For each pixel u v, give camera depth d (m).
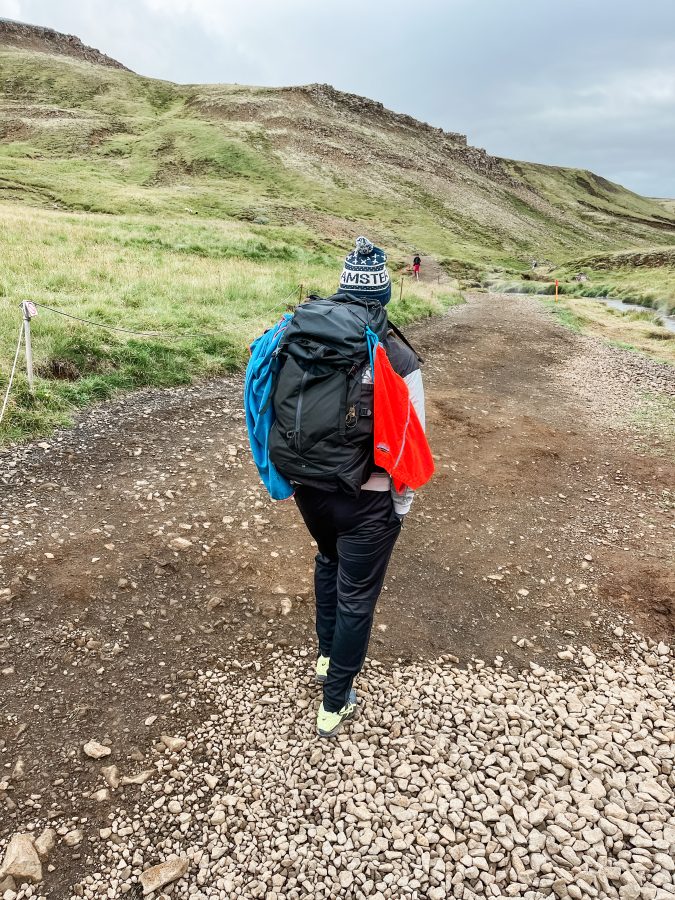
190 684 2.91
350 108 108.94
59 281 11.22
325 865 2.12
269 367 2.24
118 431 5.89
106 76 101.94
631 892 2.05
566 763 2.60
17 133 69.69
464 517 4.96
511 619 3.67
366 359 2.07
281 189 68.81
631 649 3.46
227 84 111.25
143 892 2.00
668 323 23.17
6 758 2.41
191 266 15.15
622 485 5.93
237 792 2.38
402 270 44.03
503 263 61.41
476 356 11.88
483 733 2.74
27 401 5.87
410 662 3.20
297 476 2.14
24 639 3.04
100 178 55.16
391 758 2.58
